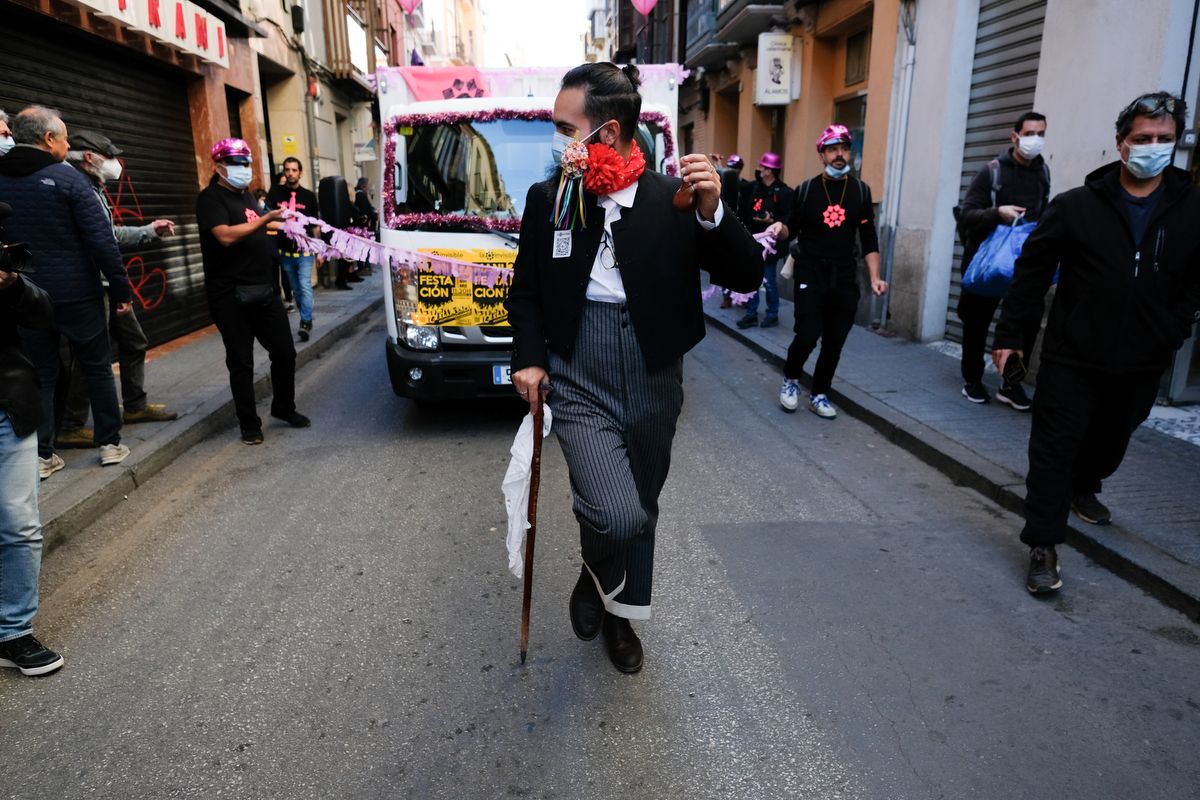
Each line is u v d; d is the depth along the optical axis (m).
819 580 3.61
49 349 4.48
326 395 7.18
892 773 2.42
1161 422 5.40
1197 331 5.68
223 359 8.09
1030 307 3.47
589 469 2.52
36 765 2.50
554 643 3.15
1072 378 3.30
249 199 5.54
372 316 11.98
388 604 3.46
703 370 7.89
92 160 4.97
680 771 2.44
